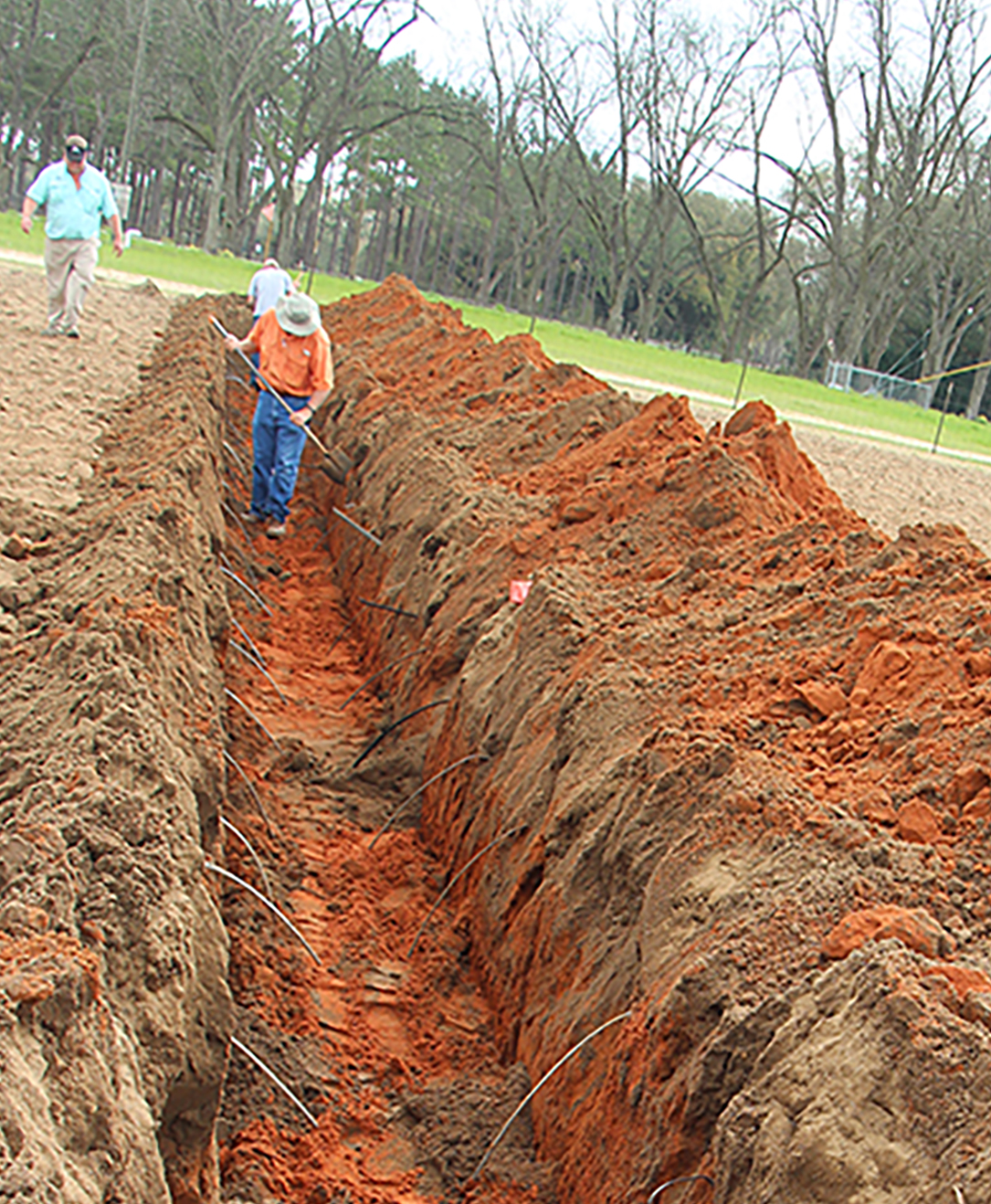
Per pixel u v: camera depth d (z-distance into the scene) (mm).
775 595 5426
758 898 3279
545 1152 3691
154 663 4371
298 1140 3777
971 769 3566
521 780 5090
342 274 74312
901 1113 2396
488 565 7188
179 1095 2924
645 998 3365
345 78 49375
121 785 3404
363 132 51625
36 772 3395
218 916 3346
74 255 12977
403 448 9992
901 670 4273
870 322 54062
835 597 5047
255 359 14953
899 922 2896
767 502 6902
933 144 51406
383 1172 3773
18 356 11570
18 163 55094
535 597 5977
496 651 6242
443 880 5574
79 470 7617
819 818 3488
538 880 4578
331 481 11461
